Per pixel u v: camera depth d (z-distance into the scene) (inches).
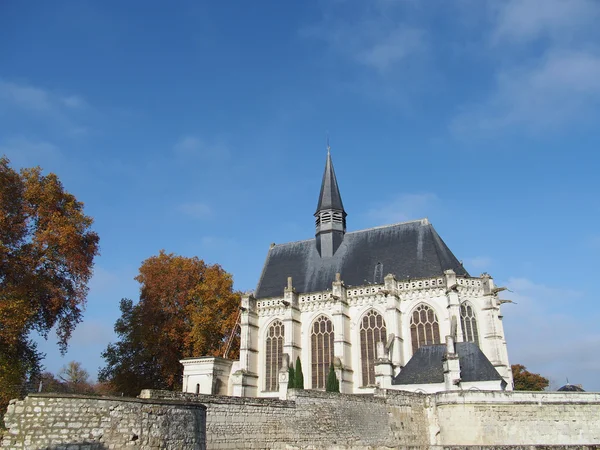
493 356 2453.2
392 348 2514.8
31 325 1961.1
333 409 1549.0
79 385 3976.4
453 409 1786.4
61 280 1977.1
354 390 2623.0
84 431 848.3
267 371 2859.3
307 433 1451.8
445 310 2539.4
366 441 1611.7
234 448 1264.8
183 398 1175.0
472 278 2581.2
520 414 1731.1
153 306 2928.2
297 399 1457.9
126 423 875.4
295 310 2844.5
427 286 2608.3
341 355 2625.5
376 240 3073.3
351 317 2760.8
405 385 2085.4
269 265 3302.2
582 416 1742.1
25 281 1782.7
